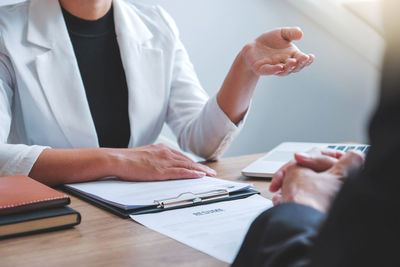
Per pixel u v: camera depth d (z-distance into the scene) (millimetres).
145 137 1461
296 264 361
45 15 1325
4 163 969
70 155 984
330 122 3207
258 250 425
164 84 1472
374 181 300
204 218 711
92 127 1316
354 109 3225
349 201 310
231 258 550
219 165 1201
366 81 3174
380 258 288
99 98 1445
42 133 1299
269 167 1058
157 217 723
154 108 1448
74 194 916
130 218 731
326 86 3127
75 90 1305
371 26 2975
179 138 1438
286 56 1081
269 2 2879
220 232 644
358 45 3037
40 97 1274
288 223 425
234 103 1224
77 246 609
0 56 1270
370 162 306
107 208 785
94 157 979
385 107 297
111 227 687
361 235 296
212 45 2748
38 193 719
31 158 970
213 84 2799
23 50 1282
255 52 1114
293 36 1081
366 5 2938
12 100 1325
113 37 1462
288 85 3029
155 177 968
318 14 2963
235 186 872
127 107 1479
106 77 1457
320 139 3209
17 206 667
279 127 3062
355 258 295
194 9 2648
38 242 627
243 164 1209
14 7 1371
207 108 1271
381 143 298
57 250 597
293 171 583
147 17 1540
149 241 621
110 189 896
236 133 1260
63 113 1293
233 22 2797
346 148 1183
